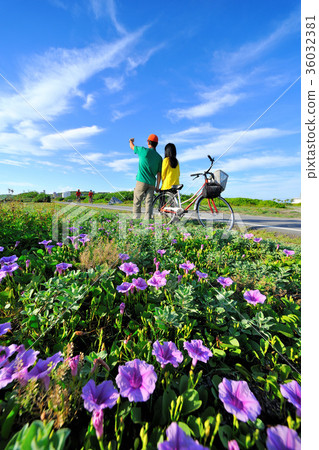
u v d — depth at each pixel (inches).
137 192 186.5
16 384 37.8
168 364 43.4
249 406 31.3
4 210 172.7
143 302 69.7
